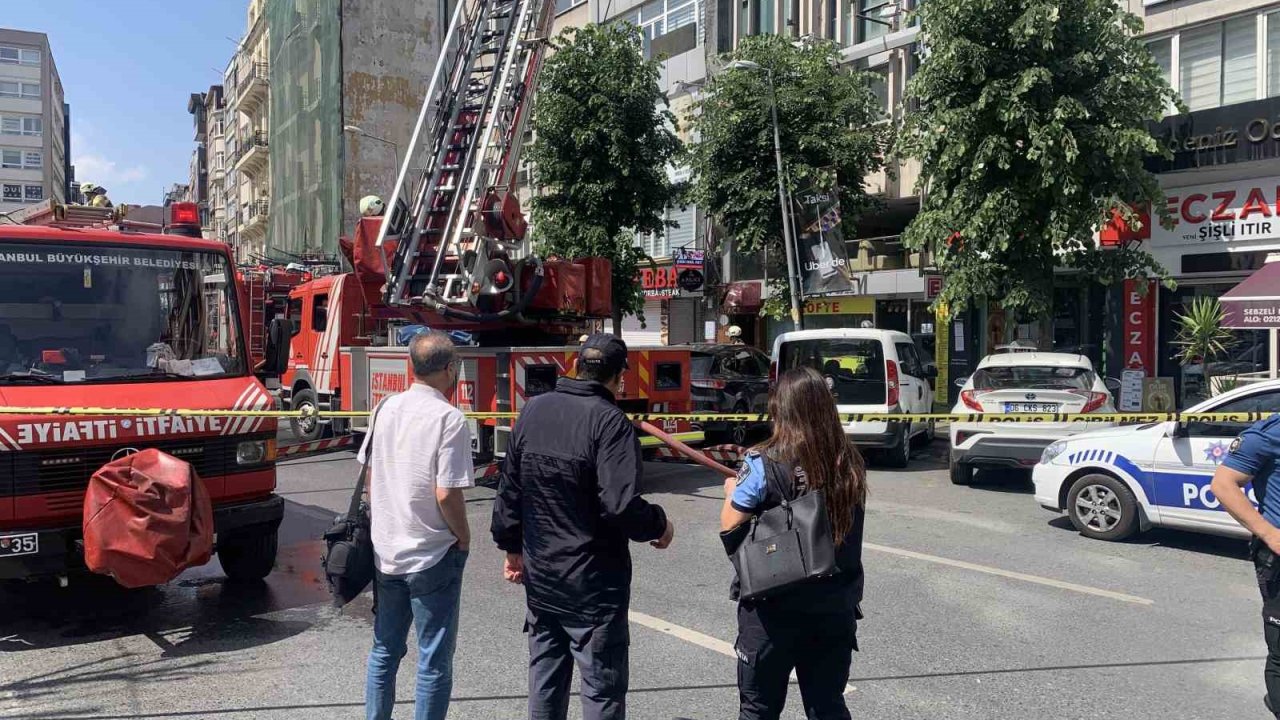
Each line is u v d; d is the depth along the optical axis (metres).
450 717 4.28
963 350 19.78
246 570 6.64
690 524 8.70
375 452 3.86
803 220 16.95
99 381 6.00
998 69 12.38
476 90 10.97
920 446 15.06
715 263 24.59
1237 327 11.83
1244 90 14.75
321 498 10.29
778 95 17.22
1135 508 7.82
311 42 40.41
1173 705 4.41
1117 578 6.75
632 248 18.94
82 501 5.47
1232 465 3.54
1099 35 12.23
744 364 14.12
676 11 25.97
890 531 8.41
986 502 9.96
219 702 4.49
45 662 5.11
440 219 10.41
